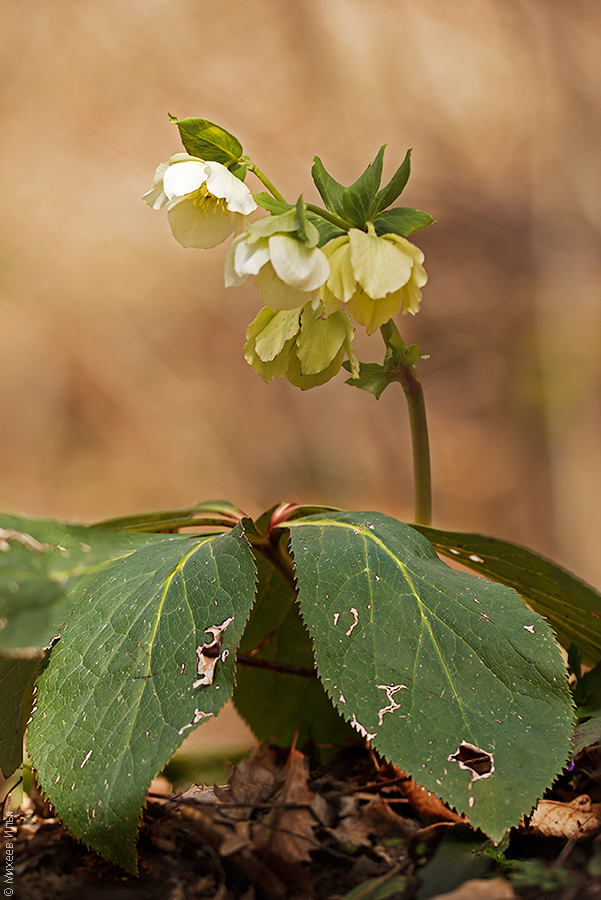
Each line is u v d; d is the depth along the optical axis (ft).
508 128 18.28
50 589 3.64
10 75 19.03
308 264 3.75
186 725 3.66
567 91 17.61
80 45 19.06
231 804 3.80
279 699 4.28
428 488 4.18
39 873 3.73
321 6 18.70
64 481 18.20
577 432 16.92
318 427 18.40
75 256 19.80
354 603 3.77
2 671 3.86
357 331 17.48
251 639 4.27
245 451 18.43
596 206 17.51
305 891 3.68
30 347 19.06
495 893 3.59
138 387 19.08
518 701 3.70
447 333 18.53
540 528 16.75
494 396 17.94
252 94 19.34
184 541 3.95
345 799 3.86
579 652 4.20
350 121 19.07
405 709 3.68
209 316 19.75
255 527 4.01
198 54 19.20
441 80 18.56
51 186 19.81
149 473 18.16
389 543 3.85
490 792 3.61
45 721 3.74
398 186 3.88
